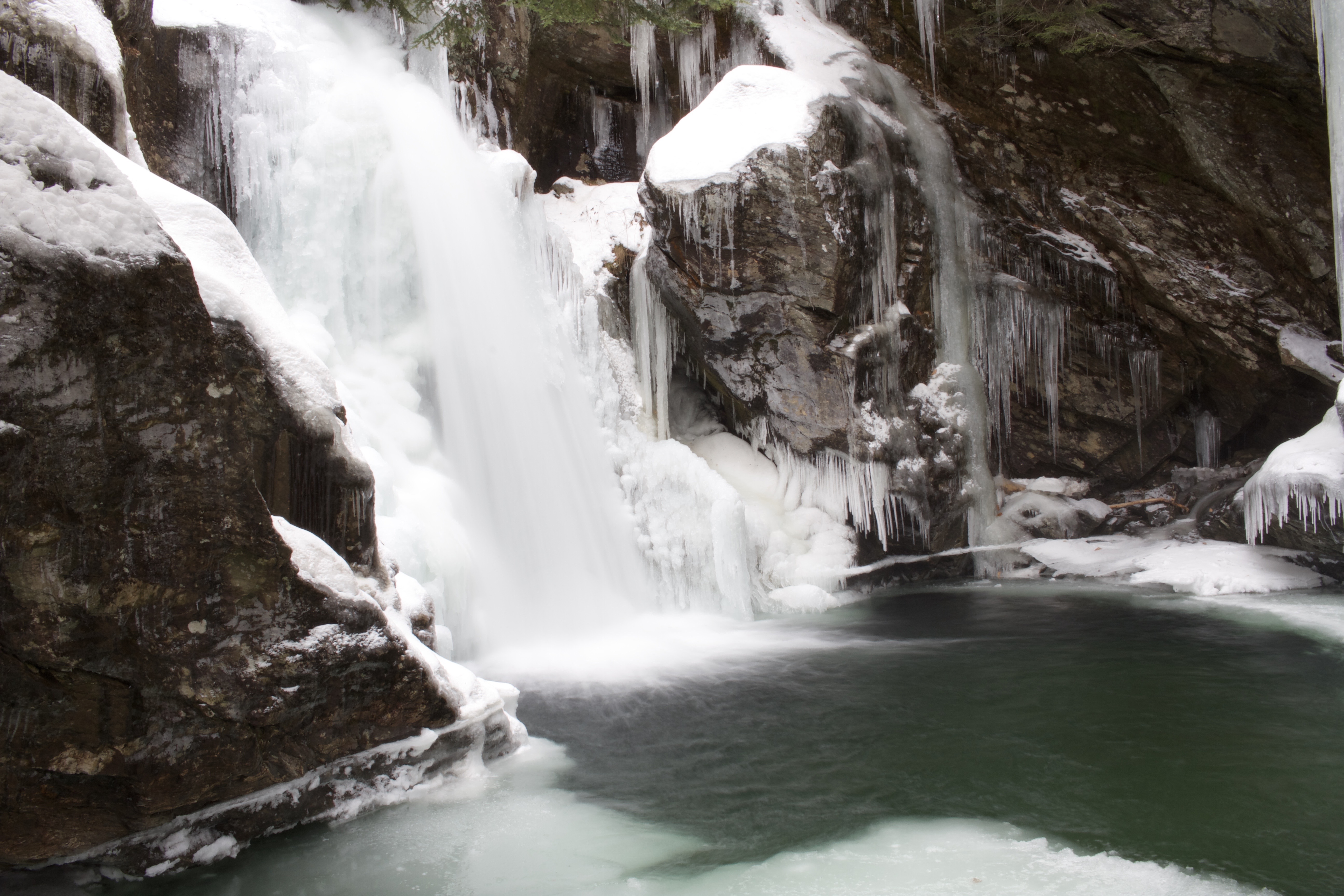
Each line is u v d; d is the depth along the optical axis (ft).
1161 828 13.55
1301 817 13.87
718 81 42.57
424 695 14.70
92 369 10.42
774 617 31.94
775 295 34.09
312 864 12.68
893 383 36.94
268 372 13.30
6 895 11.48
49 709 10.84
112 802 11.77
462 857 12.89
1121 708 19.76
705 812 14.46
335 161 26.53
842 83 38.93
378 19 32.89
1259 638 25.94
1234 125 35.58
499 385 29.32
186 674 11.71
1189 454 45.24
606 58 43.88
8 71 16.88
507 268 30.45
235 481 11.83
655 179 33.35
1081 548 39.96
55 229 10.08
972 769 16.26
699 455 38.73
